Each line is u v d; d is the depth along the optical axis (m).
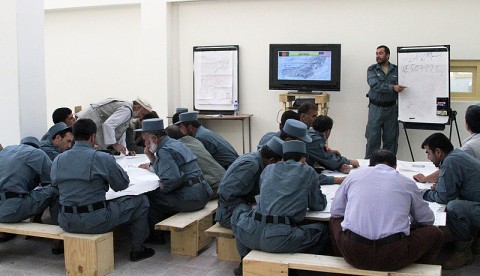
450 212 3.42
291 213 3.09
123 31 8.15
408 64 6.09
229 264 3.69
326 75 6.79
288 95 6.80
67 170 3.43
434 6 6.45
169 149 3.89
